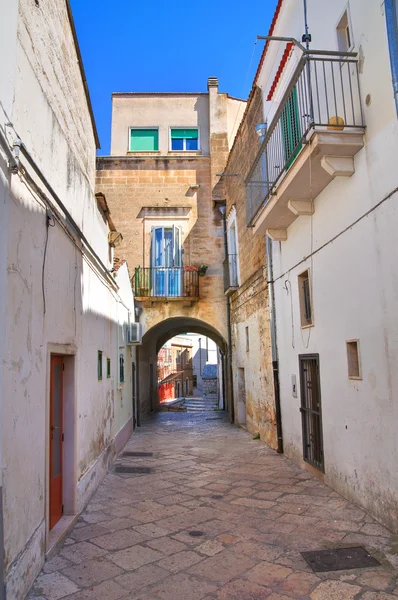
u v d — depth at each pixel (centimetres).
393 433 472
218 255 1534
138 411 1518
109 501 622
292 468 785
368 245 524
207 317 1508
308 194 680
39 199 416
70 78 617
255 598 350
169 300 1476
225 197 1538
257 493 639
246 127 1173
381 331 496
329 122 554
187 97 1689
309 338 731
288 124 751
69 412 553
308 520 519
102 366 776
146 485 707
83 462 600
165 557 429
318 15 659
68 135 604
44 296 432
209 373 3344
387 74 475
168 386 2980
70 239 541
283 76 830
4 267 324
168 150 1645
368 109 518
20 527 352
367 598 346
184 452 991
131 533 495
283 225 828
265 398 1040
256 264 1112
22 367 364
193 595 357
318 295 688
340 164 553
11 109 349
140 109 1675
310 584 369
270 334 965
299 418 797
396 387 466
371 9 502
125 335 1161
